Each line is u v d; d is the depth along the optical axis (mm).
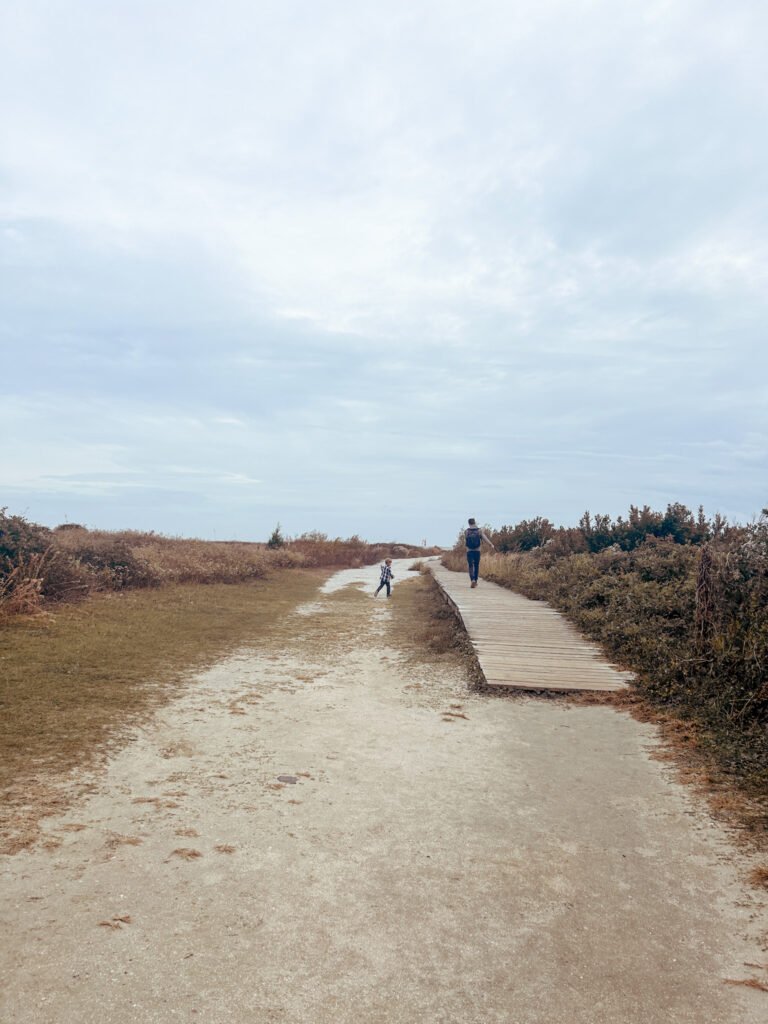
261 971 2592
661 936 2896
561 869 3512
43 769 4664
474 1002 2455
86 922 2855
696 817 4180
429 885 3320
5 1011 2295
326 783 4742
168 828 3854
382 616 14156
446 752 5500
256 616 13039
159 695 6898
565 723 6352
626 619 9898
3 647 8172
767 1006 2447
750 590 7789
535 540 26953
